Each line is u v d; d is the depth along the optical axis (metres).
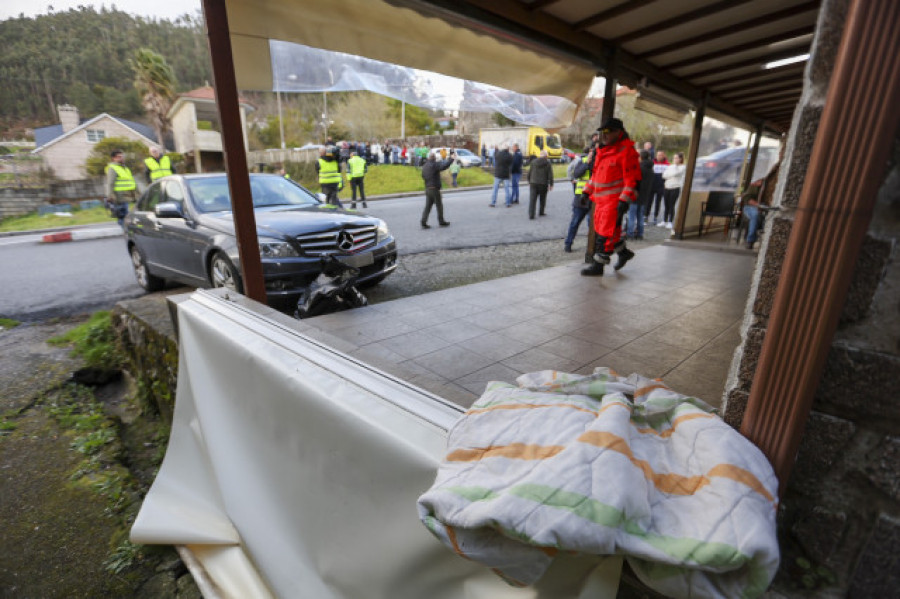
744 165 8.63
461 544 0.91
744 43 4.21
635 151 4.20
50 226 14.34
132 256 6.12
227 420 2.12
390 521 1.36
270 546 1.83
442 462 1.06
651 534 0.79
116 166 8.84
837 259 0.74
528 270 6.05
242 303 2.52
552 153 26.12
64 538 2.45
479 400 1.21
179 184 5.07
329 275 3.90
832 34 0.71
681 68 5.04
